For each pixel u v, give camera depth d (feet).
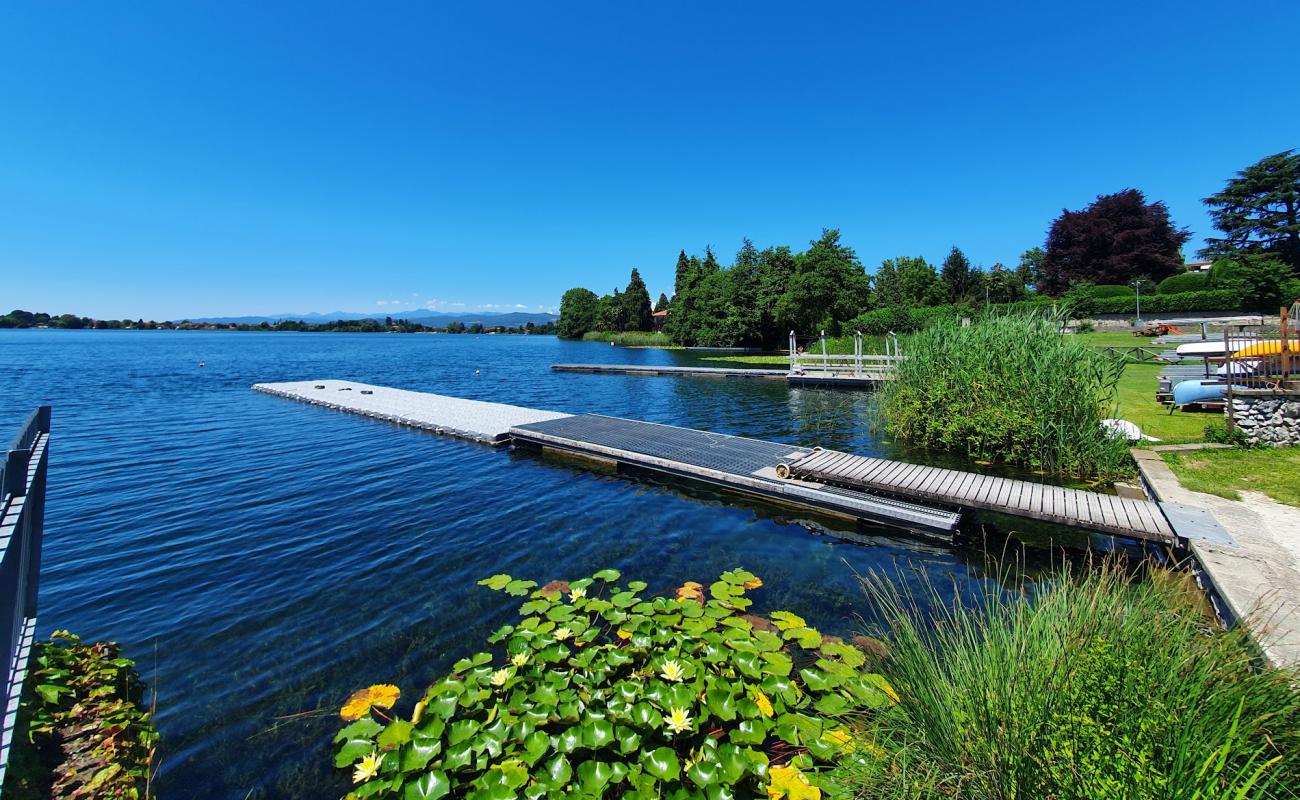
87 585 14.65
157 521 19.35
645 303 203.51
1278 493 17.03
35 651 10.23
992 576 15.23
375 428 36.22
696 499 21.90
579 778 7.39
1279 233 120.16
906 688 7.95
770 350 125.70
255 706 10.02
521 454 29.19
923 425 29.66
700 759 7.80
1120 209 127.03
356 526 19.01
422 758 7.76
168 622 12.86
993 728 6.26
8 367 81.66
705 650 10.48
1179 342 68.64
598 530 18.74
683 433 30.37
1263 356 23.95
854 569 15.74
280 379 69.67
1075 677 6.27
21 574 9.01
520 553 16.87
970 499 17.80
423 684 10.54
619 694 8.89
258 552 16.84
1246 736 5.48
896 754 6.89
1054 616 7.64
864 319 95.14
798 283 105.91
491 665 10.62
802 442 31.19
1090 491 20.83
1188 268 148.87
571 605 13.07
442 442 32.01
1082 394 24.02
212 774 8.49
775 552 16.97
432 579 15.06
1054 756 5.65
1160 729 5.59
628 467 25.94
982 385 26.61
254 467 26.66
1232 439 22.67
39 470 10.84
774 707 8.91
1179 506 16.30
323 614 13.21
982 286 127.95
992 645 7.43
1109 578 10.47
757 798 7.32
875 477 20.49
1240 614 10.29
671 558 16.53
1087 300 102.53
